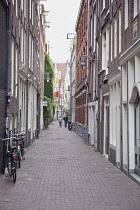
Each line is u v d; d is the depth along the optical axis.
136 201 7.23
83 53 28.86
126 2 10.98
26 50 18.62
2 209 6.51
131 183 9.22
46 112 42.66
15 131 14.20
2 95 10.70
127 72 10.48
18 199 7.32
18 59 14.94
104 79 15.42
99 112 17.55
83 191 8.20
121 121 11.40
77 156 15.59
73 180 9.62
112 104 13.85
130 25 10.11
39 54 32.00
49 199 7.37
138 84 8.89
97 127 17.95
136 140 10.10
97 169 11.73
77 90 35.50
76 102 38.22
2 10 10.80
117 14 12.59
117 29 12.64
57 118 92.38
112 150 13.23
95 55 19.59
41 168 11.78
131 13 10.09
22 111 17.55
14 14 13.21
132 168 10.15
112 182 9.37
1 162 10.53
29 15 19.89
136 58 9.28
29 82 20.66
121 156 11.35
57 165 12.59
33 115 23.84
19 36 15.32
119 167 11.70
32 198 7.43
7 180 9.46
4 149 10.64
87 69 24.33
